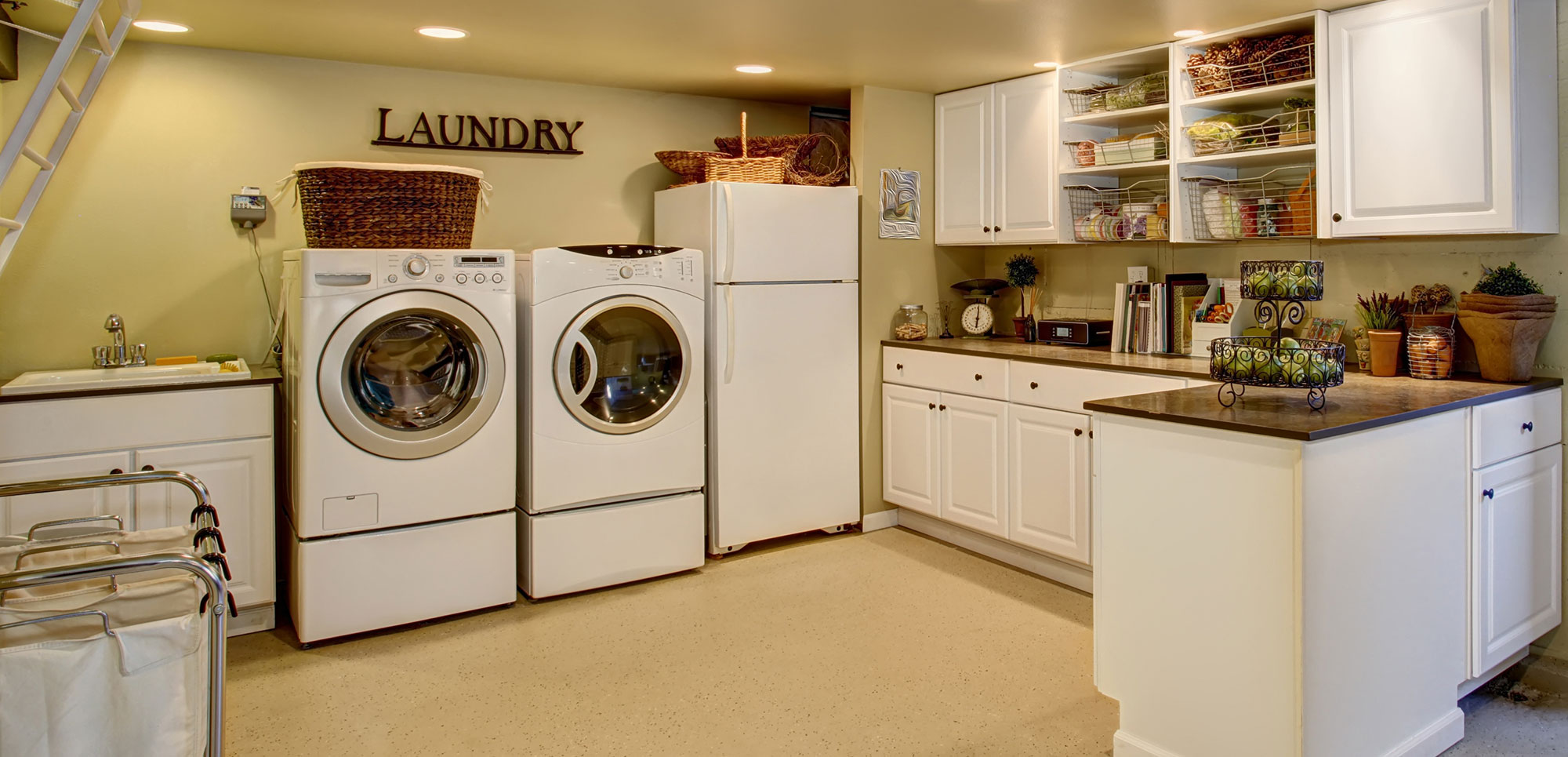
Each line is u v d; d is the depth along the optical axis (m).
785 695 2.69
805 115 4.67
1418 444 2.21
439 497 3.21
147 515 2.90
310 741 2.44
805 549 4.09
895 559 3.94
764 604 3.42
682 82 4.07
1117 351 3.70
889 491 4.33
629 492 3.57
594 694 2.71
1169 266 3.88
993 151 4.10
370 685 2.78
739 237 3.82
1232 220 3.32
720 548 3.90
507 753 2.38
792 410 4.04
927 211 4.41
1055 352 3.69
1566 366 2.76
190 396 2.95
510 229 3.97
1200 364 3.21
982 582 3.64
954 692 2.70
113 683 1.44
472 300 3.19
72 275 3.20
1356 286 3.25
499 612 3.38
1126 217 3.69
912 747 2.39
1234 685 2.04
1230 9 2.96
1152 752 2.22
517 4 2.84
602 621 3.28
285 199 3.53
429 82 3.77
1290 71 3.07
